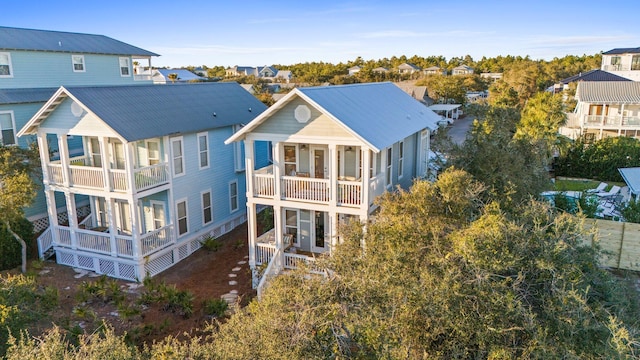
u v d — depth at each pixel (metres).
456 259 10.06
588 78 58.38
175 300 15.48
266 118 15.84
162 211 19.89
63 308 15.77
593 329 9.37
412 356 8.66
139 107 18.73
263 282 15.70
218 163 22.22
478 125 21.48
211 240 21.09
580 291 9.80
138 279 17.92
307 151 17.69
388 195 12.66
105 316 15.25
